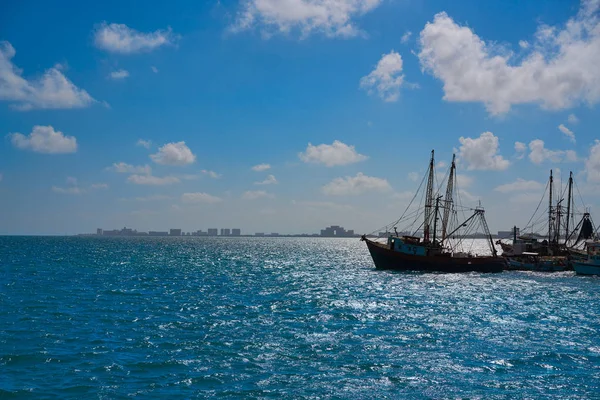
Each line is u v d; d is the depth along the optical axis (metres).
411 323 49.16
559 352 38.47
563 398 28.84
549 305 63.19
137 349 37.91
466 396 28.97
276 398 28.28
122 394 28.58
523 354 37.81
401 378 31.86
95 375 31.73
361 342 40.78
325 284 84.94
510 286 85.00
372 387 30.20
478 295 72.31
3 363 33.84
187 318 50.50
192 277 94.56
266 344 39.78
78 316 50.72
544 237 139.50
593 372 33.59
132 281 84.69
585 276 105.94
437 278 97.94
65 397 28.02
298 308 57.66
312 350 38.06
